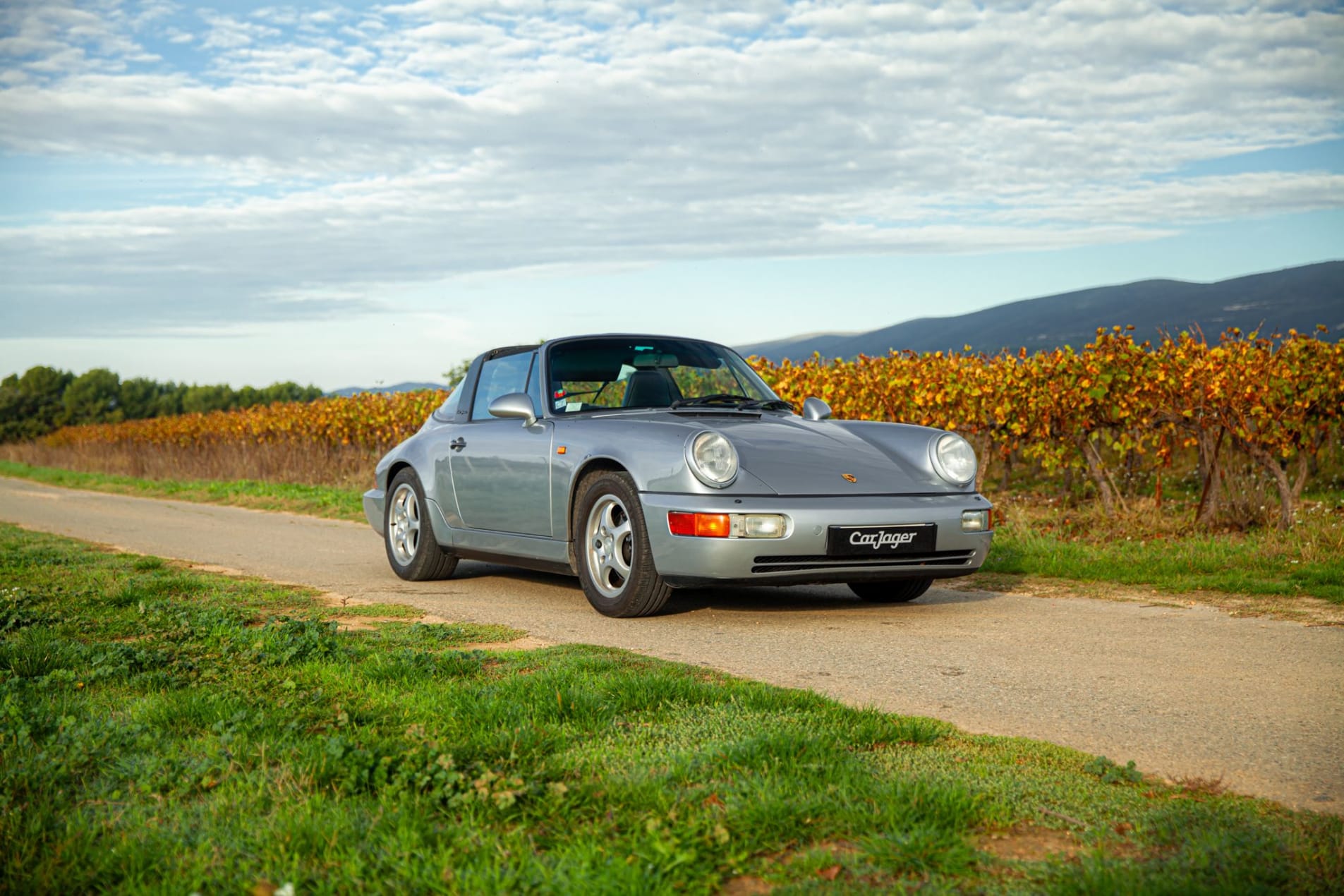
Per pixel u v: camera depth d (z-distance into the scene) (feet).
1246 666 13.70
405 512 24.43
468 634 16.16
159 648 14.40
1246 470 33.76
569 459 19.03
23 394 293.64
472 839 7.36
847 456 18.29
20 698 11.27
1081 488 42.50
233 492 60.90
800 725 10.05
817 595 20.68
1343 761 9.62
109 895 6.73
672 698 11.26
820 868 7.00
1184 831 7.57
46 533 36.19
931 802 7.93
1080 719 11.13
